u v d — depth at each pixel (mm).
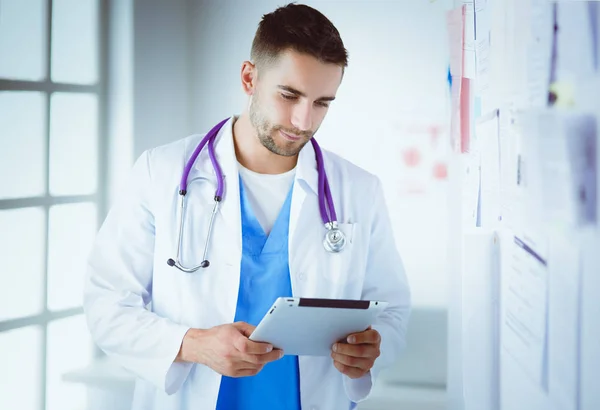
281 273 1267
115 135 2621
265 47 1172
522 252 969
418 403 2572
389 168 2686
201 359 1148
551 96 798
